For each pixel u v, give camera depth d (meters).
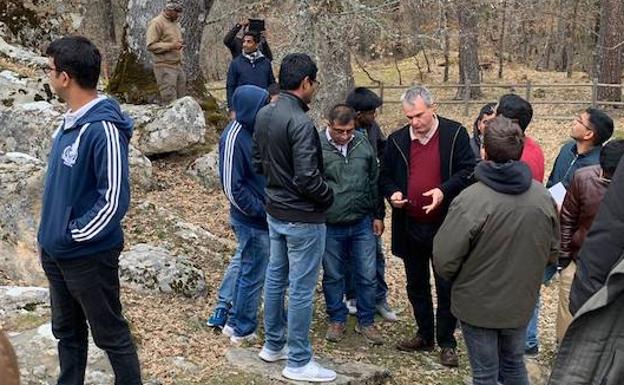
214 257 6.48
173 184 8.25
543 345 6.28
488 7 19.92
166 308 5.41
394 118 19.14
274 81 9.14
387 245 8.62
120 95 9.83
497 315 3.96
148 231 6.52
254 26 8.81
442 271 4.03
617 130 17.11
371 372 4.89
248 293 5.02
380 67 27.75
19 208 5.60
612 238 2.71
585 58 30.22
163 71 9.55
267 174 4.40
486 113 5.52
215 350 4.89
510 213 3.82
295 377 4.54
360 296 5.63
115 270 3.58
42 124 7.41
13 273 5.50
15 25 10.03
